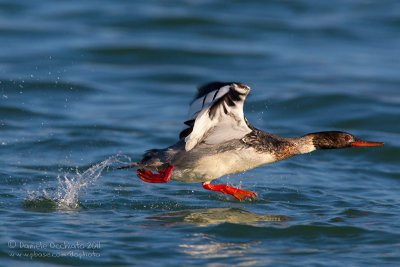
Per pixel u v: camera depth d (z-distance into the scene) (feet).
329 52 86.58
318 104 68.39
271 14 99.19
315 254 35.06
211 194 44.55
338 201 44.39
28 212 39.63
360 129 64.23
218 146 38.93
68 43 84.74
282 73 78.74
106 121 62.44
